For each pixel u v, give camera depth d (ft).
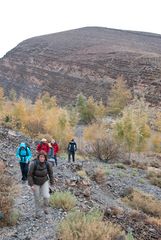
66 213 36.83
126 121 149.07
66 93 549.13
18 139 86.38
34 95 613.52
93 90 507.71
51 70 645.51
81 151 119.75
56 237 30.50
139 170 111.14
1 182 39.60
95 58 602.03
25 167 48.98
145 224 45.11
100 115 293.84
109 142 118.42
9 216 32.89
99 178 74.54
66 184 53.26
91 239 29.12
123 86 345.31
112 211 45.06
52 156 66.59
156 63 483.51
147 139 173.27
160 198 79.46
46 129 144.05
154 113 302.25
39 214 35.50
